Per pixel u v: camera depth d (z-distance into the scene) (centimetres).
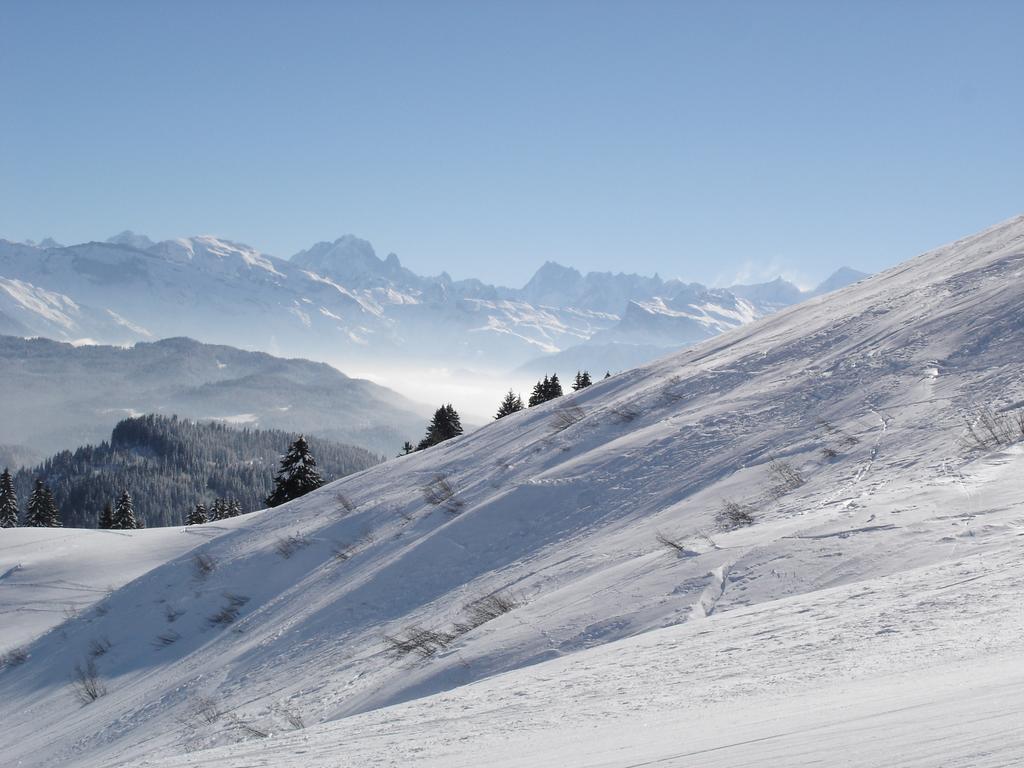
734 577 947
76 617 2877
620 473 1867
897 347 1856
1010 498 900
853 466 1312
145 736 1655
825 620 634
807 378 1942
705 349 2889
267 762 541
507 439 2775
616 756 349
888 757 256
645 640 779
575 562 1436
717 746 327
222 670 1880
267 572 2536
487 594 1509
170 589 2714
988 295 1914
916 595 638
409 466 3045
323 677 1502
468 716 585
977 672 403
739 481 1492
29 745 1975
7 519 9369
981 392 1414
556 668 751
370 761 472
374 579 1925
